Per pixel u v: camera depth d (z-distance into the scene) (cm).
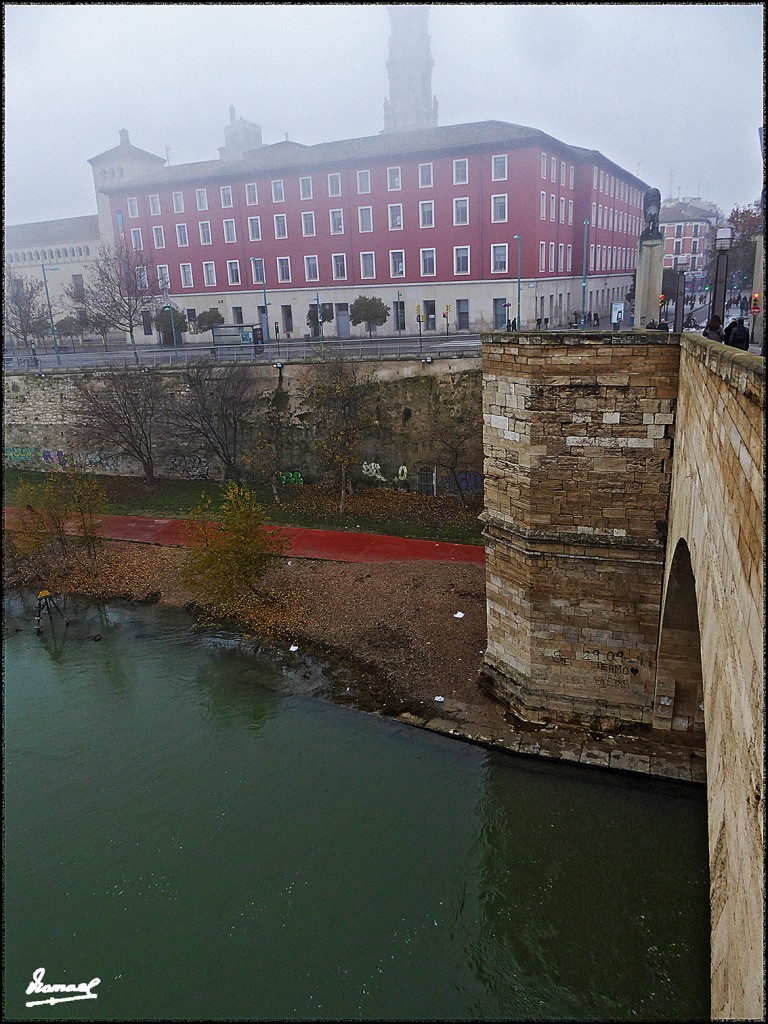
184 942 1484
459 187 5578
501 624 2134
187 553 3491
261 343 5253
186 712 2292
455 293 5806
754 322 1655
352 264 6122
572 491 1872
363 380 4022
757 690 563
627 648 1919
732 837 673
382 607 2758
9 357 5922
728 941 688
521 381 1864
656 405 1727
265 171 6216
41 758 2100
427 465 3956
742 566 670
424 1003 1354
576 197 6462
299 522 3759
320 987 1381
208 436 4231
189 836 1766
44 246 8325
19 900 1598
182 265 6881
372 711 2195
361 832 1747
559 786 1830
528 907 1538
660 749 1889
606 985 1381
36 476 5047
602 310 7244
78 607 3153
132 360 5353
